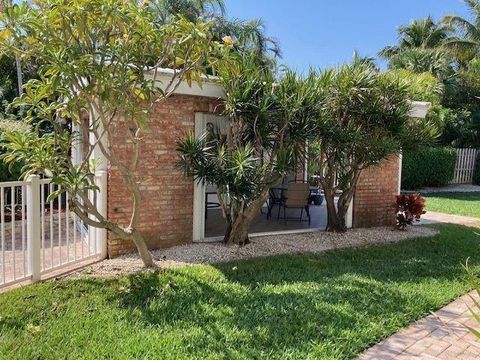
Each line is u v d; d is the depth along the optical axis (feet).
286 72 24.20
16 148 15.98
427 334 14.23
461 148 73.87
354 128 26.12
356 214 32.81
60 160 16.97
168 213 24.54
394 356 12.63
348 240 28.43
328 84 25.61
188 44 17.03
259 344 12.85
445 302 17.10
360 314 15.26
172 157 24.29
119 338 12.99
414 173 62.95
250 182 21.91
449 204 49.60
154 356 11.96
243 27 60.34
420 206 31.96
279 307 15.65
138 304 15.70
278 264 21.68
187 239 25.57
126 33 15.56
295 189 33.19
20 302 15.51
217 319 14.52
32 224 17.85
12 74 57.77
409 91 28.02
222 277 19.17
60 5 14.05
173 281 18.20
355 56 27.73
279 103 22.95
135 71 16.56
